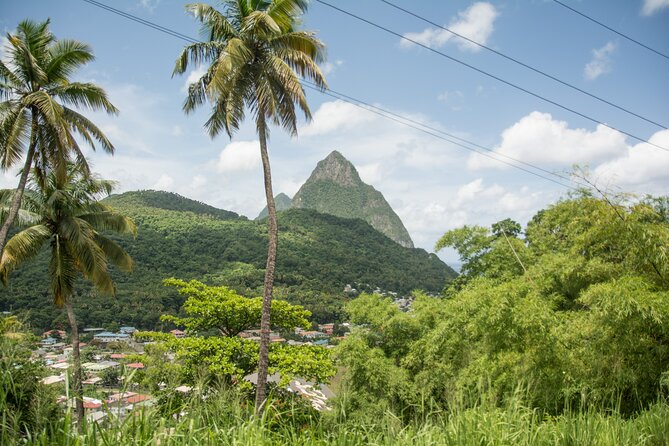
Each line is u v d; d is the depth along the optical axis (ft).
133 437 12.57
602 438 15.81
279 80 44.01
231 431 13.87
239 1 44.16
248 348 57.72
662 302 26.48
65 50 49.90
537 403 26.68
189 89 46.11
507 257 65.00
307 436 15.51
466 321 38.40
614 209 33.17
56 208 59.36
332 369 57.93
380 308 67.05
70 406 12.91
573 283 42.19
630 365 27.73
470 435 14.08
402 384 52.90
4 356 14.17
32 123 48.96
